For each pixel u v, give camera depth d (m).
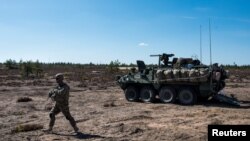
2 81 46.59
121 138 11.39
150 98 21.61
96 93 29.03
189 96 20.16
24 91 31.08
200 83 19.88
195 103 20.06
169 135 11.73
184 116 15.91
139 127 13.12
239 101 21.72
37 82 43.84
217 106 19.45
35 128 12.91
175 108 18.77
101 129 12.88
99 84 41.47
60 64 155.75
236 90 31.17
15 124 14.22
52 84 40.88
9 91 31.11
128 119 15.15
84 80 50.00
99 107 19.56
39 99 23.89
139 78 21.80
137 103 21.41
